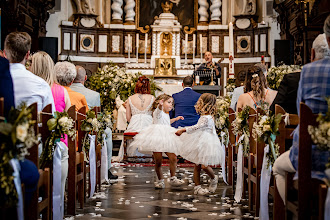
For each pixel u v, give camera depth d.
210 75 9.76
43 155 3.49
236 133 4.96
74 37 14.73
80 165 4.54
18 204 2.48
